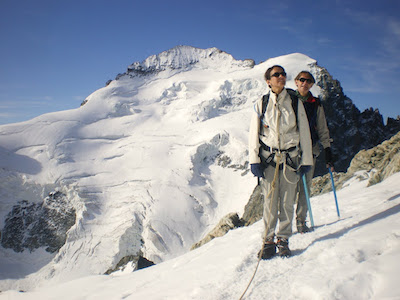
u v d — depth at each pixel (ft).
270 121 11.89
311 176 15.69
